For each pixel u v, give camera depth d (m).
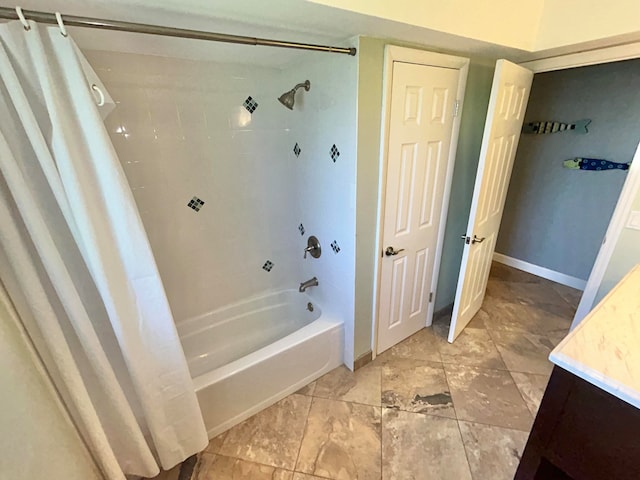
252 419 1.76
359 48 1.35
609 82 2.54
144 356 1.22
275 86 2.01
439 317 2.62
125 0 0.92
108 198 1.03
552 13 1.66
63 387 1.06
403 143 1.69
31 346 0.97
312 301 2.35
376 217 1.76
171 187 1.88
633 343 0.97
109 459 1.18
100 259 1.03
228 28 1.23
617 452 0.85
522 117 2.18
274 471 1.50
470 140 2.12
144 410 1.28
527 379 1.99
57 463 1.04
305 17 1.09
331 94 1.60
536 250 3.31
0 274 0.89
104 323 1.20
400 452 1.57
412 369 2.09
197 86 1.78
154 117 1.71
